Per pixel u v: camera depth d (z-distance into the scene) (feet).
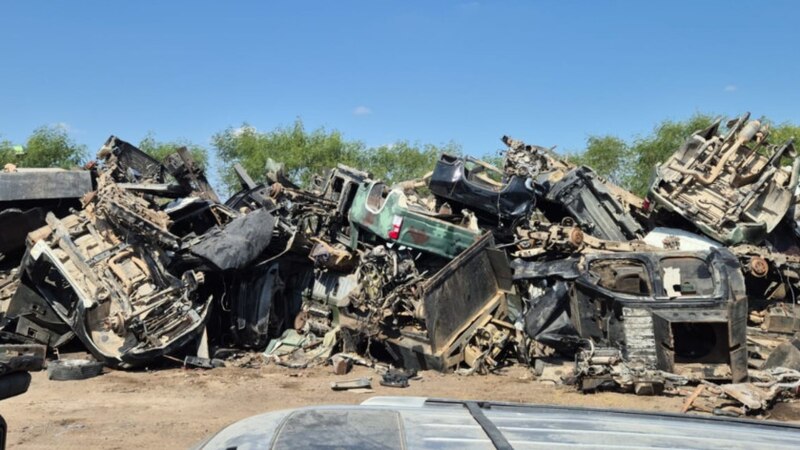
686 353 31.48
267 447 6.16
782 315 38.96
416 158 128.67
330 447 6.06
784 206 42.80
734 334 29.60
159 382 33.91
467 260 37.37
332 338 41.96
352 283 43.42
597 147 117.29
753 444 6.68
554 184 46.50
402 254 39.78
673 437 6.79
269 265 46.11
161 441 22.57
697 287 31.07
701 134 45.75
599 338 32.37
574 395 29.96
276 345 44.73
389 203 40.47
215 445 6.70
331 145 125.08
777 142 102.78
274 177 53.42
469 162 46.37
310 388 32.32
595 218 45.78
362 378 33.17
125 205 40.60
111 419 25.62
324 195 48.21
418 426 6.82
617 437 6.69
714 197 43.42
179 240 41.42
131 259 40.68
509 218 41.68
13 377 11.76
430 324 35.42
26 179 45.11
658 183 44.70
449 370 35.88
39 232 41.01
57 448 21.53
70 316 39.88
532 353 36.73
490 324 37.65
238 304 44.93
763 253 40.24
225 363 40.16
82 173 46.50
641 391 29.12
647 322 30.55
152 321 38.68
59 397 29.76
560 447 6.23
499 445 6.12
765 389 27.32
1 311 42.16
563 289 33.78
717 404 26.58
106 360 36.94
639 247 37.78
